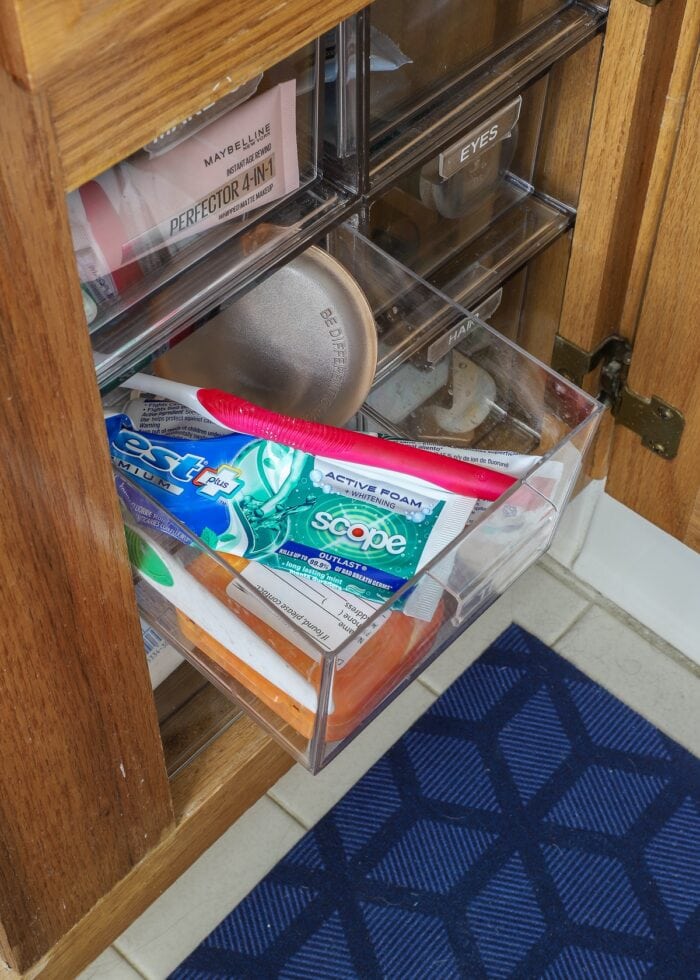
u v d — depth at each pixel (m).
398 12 0.76
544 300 1.07
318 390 0.88
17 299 0.50
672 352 0.97
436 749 1.12
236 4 0.49
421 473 0.79
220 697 1.04
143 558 0.75
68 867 0.87
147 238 0.68
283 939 1.02
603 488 1.16
